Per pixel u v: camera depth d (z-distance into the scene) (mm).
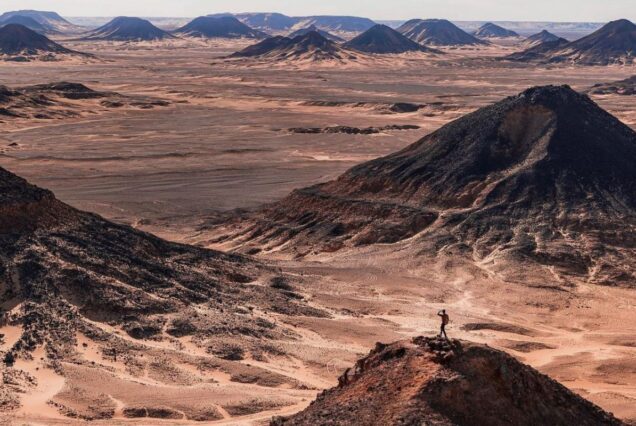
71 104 156750
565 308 50312
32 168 97562
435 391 19047
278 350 36875
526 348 41281
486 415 18969
